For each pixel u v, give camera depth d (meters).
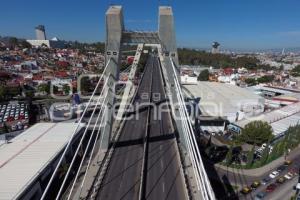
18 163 42.31
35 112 84.19
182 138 38.41
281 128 72.75
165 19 35.03
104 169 34.03
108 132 38.69
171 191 29.31
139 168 34.53
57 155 46.12
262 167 55.00
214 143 65.75
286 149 62.34
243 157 58.88
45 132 55.88
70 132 56.19
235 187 47.25
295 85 146.50
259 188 47.38
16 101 94.00
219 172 52.00
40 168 40.97
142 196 28.39
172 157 37.41
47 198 40.00
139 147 41.25
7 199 33.66
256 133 64.62
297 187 45.62
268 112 86.69
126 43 37.53
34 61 174.25
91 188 29.61
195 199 26.69
